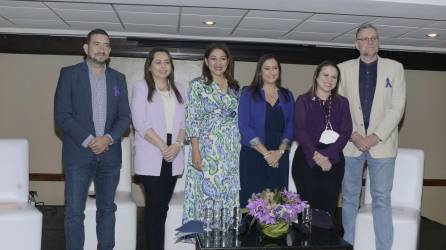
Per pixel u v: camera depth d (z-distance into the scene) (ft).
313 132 11.85
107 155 11.35
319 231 10.44
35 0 14.17
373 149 12.01
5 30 19.25
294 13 15.21
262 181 11.98
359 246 12.69
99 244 11.78
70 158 11.11
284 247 9.41
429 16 14.82
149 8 15.01
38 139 20.66
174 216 13.23
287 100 12.13
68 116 10.98
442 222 22.81
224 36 20.33
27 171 12.65
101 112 11.29
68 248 11.26
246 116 11.91
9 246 11.30
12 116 20.51
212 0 13.61
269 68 11.82
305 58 20.98
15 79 20.43
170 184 12.07
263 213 9.79
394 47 21.31
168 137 11.93
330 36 19.38
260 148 11.75
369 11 14.39
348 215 12.75
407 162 13.61
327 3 13.58
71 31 19.51
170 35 20.20
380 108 11.95
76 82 11.03
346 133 11.83
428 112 22.82
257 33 19.33
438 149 22.91
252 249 9.35
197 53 20.35
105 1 13.96
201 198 11.78
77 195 11.16
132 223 13.44
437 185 22.97
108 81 11.38
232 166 11.84
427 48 21.47
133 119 11.85
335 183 11.89
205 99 11.63
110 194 11.62
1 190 12.40
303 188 11.89
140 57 20.51
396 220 12.49
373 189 12.28
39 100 20.56
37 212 11.63
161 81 11.98
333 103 11.84
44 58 20.48
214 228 10.37
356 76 12.06
